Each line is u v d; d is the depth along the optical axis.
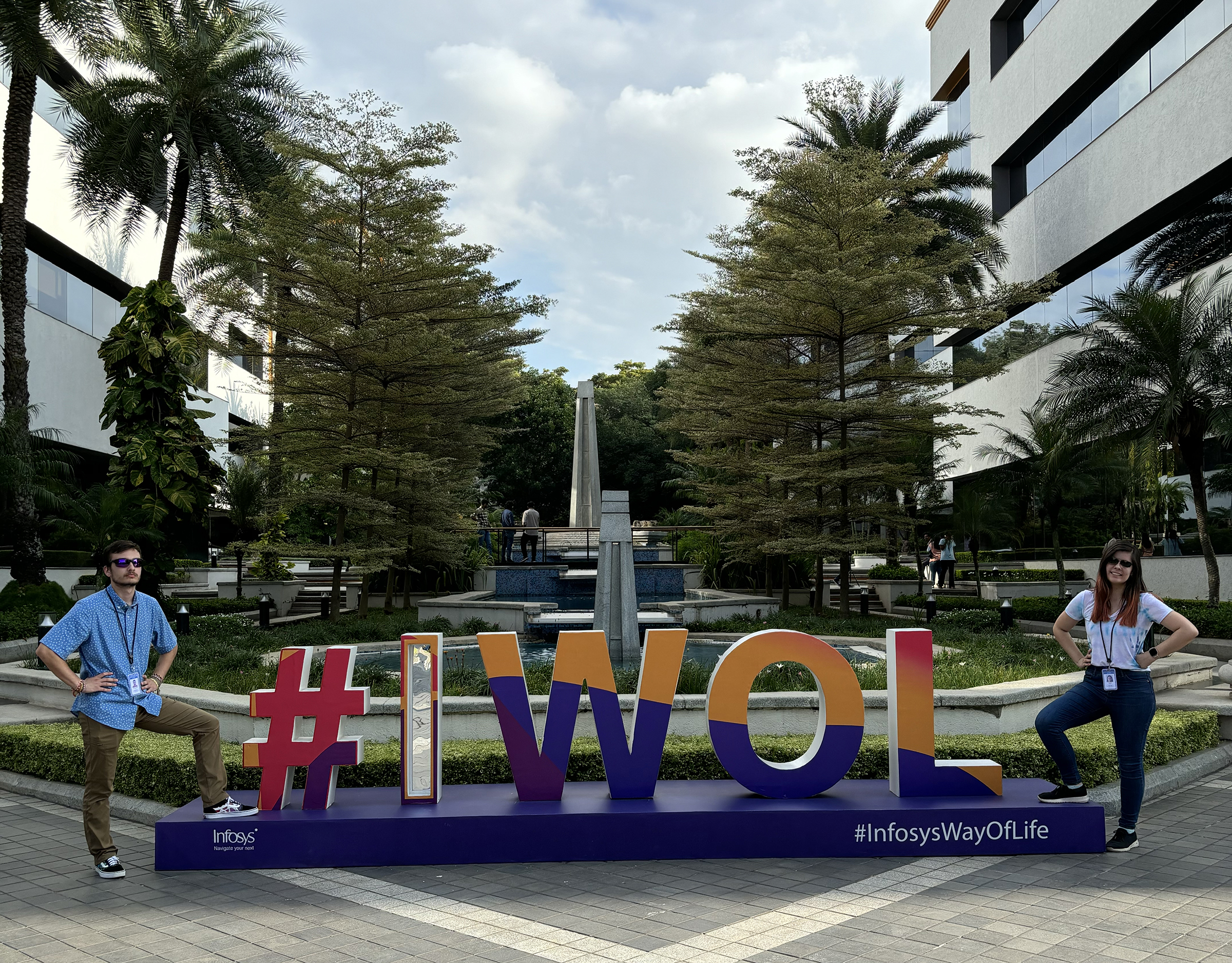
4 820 7.57
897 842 6.12
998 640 13.20
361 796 6.71
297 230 17.22
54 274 25.58
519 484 50.97
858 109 27.61
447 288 18.25
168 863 5.98
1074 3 26.38
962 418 34.72
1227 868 5.85
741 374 20.59
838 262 18.06
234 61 25.38
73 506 17.50
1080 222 26.42
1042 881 5.60
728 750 6.37
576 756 7.54
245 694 9.12
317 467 18.58
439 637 6.48
